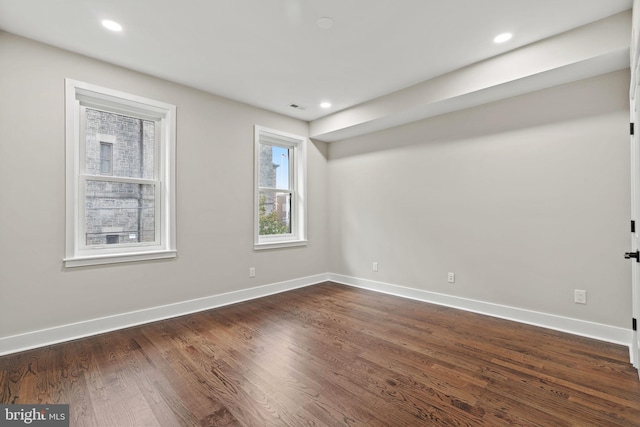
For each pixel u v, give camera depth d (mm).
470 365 2199
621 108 2529
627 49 2205
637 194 2016
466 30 2422
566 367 2154
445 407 1730
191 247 3428
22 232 2457
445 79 3160
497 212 3221
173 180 3285
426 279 3830
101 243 2934
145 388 1922
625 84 2512
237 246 3836
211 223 3596
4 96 2387
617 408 1702
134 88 3039
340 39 2549
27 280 2477
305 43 2605
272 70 3068
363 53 2768
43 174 2543
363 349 2473
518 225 3078
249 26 2365
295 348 2496
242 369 2160
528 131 3006
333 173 4930
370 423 1602
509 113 3125
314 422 1611
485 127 3299
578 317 2742
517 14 2225
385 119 3840
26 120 2473
